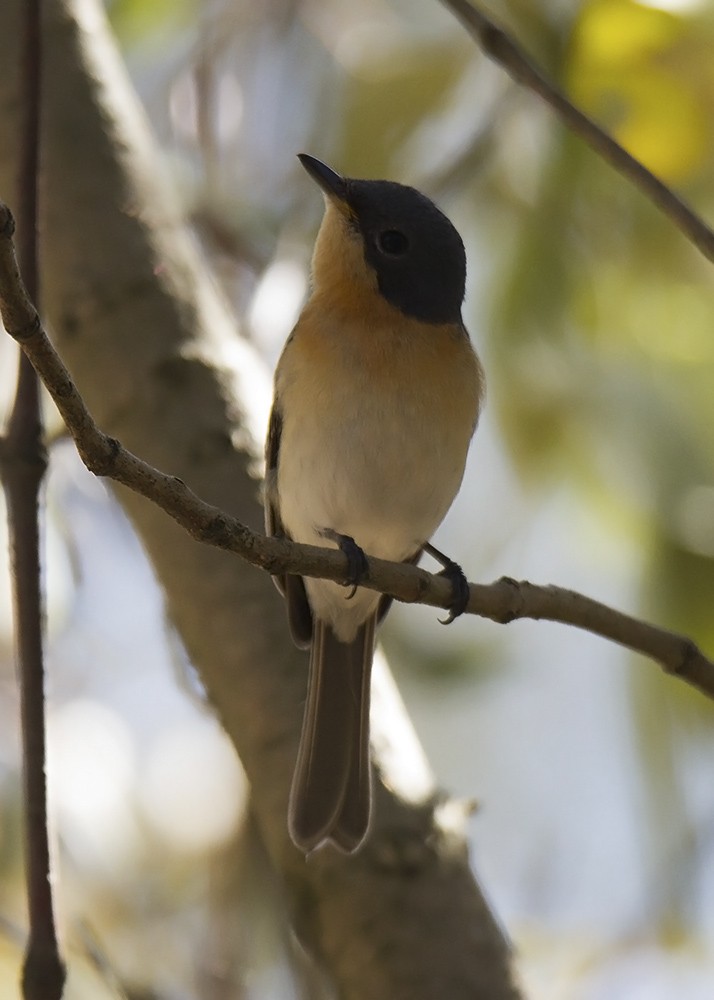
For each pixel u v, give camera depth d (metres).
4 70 9.75
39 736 7.19
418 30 12.03
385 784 8.21
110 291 9.23
